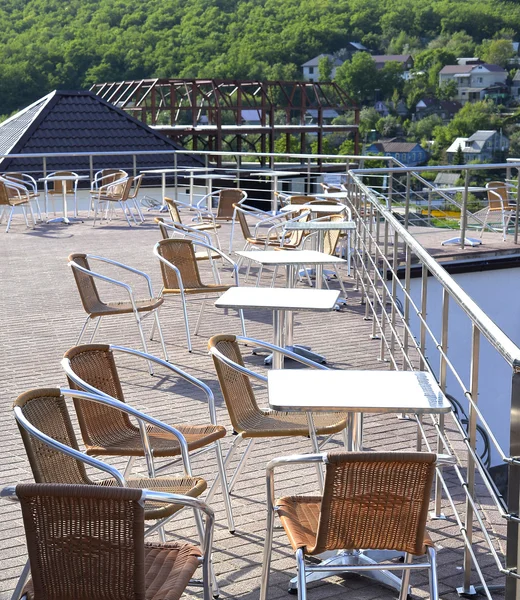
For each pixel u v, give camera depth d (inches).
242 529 137.9
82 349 138.6
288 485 155.0
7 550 129.0
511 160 410.6
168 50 2610.7
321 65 2859.3
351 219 347.6
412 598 116.7
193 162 973.2
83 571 85.0
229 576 122.8
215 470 162.1
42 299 319.9
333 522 93.0
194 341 260.4
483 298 383.6
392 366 233.1
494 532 137.2
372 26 3041.3
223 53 2652.6
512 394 82.0
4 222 550.6
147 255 418.9
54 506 83.7
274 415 148.9
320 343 258.8
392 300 209.8
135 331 272.2
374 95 2874.0
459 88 2866.6
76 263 227.6
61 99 957.8
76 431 181.8
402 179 1155.9
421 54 2940.5
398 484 91.7
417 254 149.0
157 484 119.7
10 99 2517.2
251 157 1438.2
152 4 2610.7
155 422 123.2
